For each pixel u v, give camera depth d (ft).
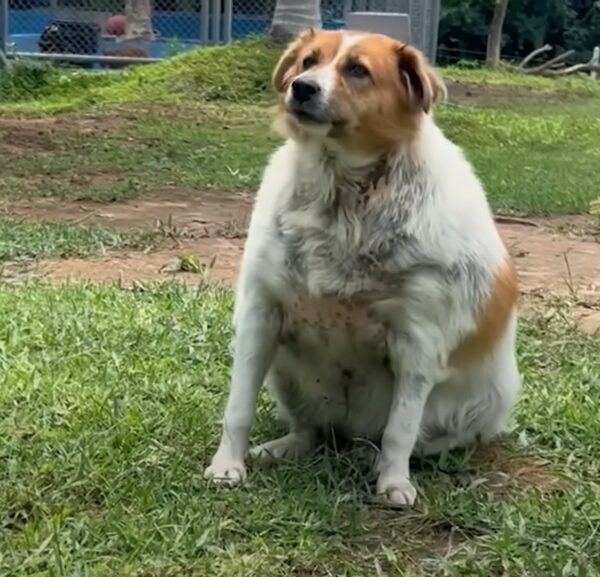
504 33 64.13
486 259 8.52
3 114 29.78
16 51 42.22
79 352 10.61
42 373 10.07
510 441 9.32
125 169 22.45
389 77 8.23
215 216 18.25
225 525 7.79
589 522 7.98
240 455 8.58
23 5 44.80
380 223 8.14
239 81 34.17
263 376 8.63
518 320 12.41
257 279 8.41
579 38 65.67
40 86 36.06
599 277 14.79
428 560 7.64
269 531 7.82
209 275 13.70
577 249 16.67
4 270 13.76
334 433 9.04
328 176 8.16
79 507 8.02
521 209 19.65
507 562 7.54
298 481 8.43
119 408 9.36
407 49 8.34
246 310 8.52
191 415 9.35
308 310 8.33
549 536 7.84
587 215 19.56
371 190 8.17
